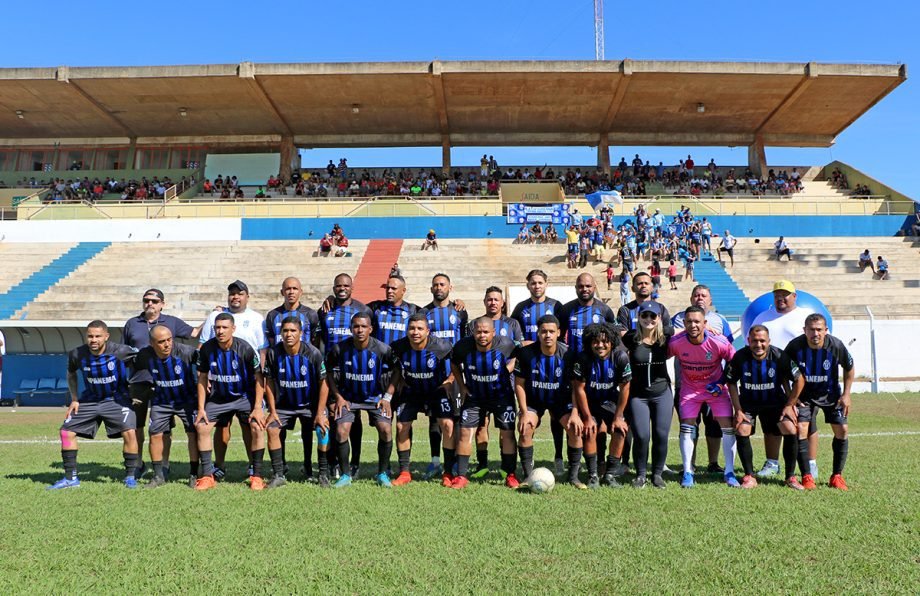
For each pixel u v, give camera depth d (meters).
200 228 30.97
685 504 6.02
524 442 7.07
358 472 7.74
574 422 6.89
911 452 8.82
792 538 4.94
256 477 6.94
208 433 7.04
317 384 7.20
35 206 31.22
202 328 8.35
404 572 4.23
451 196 32.44
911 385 19.12
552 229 30.25
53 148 39.25
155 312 7.81
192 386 7.23
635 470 7.51
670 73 31.23
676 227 29.34
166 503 6.09
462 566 4.34
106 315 24.19
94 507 5.92
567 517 5.55
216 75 31.02
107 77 31.19
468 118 36.56
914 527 5.22
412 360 7.21
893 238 30.81
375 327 8.05
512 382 7.33
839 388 6.99
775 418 7.22
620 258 27.22
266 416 7.29
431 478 7.48
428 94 33.47
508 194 34.94
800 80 31.86
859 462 8.10
